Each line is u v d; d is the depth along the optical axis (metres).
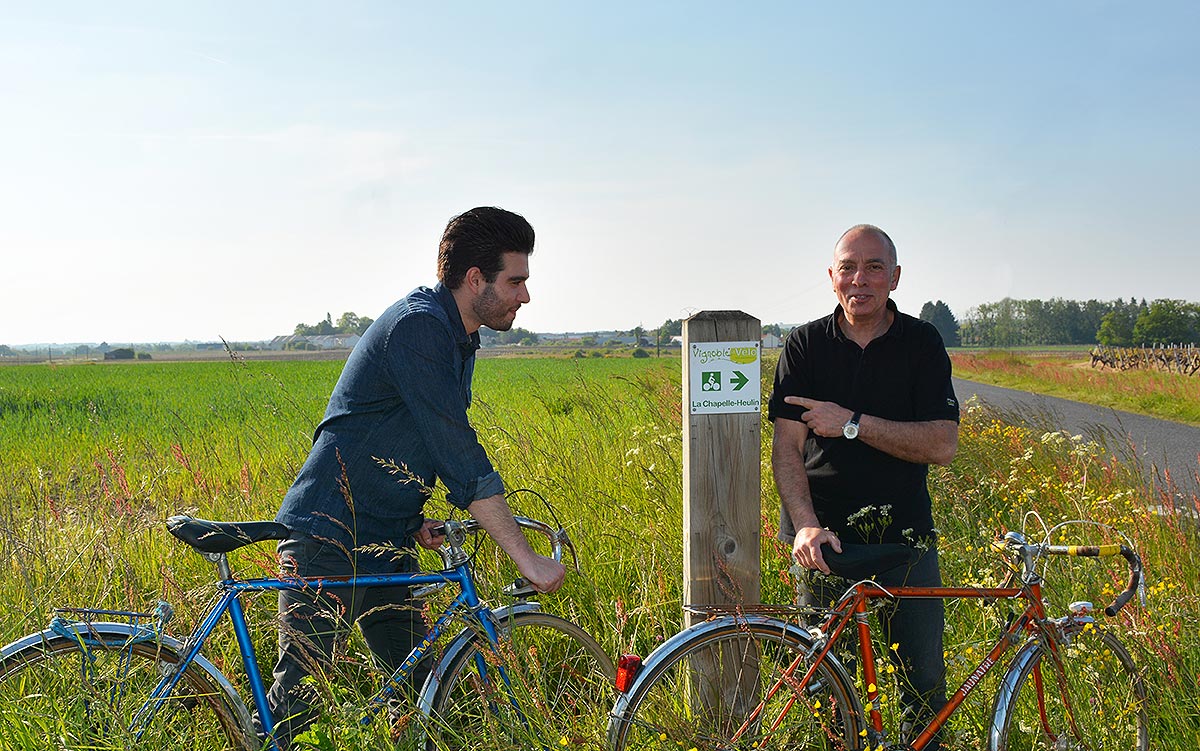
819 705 2.93
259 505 5.25
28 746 2.71
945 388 3.35
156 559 4.43
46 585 3.99
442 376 2.98
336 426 3.10
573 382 11.41
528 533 4.87
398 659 3.22
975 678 3.19
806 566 3.12
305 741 2.73
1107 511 5.80
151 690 2.87
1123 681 3.47
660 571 4.23
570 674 3.37
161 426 13.35
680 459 5.98
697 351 3.24
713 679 3.18
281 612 3.08
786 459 3.44
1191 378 24.05
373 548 2.96
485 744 2.91
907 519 3.38
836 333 3.44
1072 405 22.56
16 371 51.69
